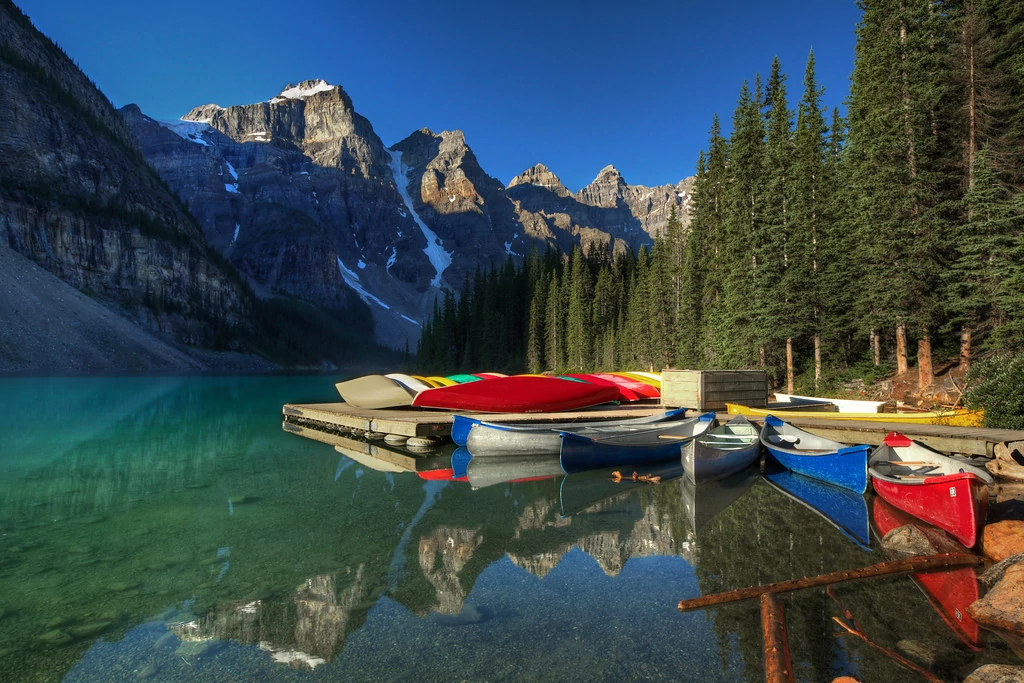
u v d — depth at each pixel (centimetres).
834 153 4281
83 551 700
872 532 783
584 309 8931
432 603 546
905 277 2447
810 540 747
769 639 446
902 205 2491
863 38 3036
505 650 452
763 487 1099
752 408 2003
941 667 419
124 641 469
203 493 1027
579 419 1839
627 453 1342
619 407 2305
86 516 867
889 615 507
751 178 4153
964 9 2706
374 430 1736
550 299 9756
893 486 904
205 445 1636
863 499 991
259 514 880
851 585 576
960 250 2328
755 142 4209
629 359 7269
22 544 727
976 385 1770
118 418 2400
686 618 510
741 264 3625
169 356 12512
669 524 827
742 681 404
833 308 3047
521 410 2016
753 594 552
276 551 702
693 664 429
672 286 5956
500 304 11931
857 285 2906
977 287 2316
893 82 2683
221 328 17062
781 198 3338
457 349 12262
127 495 1009
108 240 15062
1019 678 371
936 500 794
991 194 2277
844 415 1736
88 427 2062
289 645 462
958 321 2452
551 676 411
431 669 422
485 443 1431
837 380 3022
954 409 1678
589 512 900
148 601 552
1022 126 2558
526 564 659
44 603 546
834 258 3091
